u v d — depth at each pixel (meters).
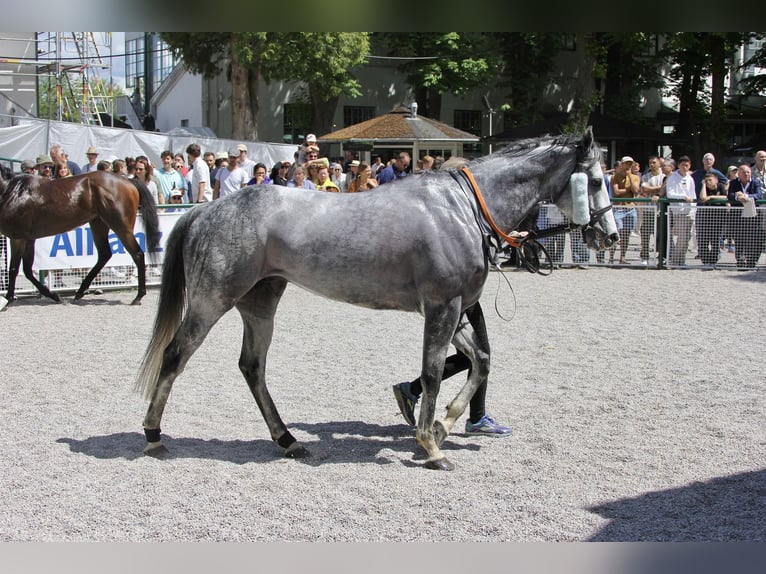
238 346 7.91
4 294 10.81
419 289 4.64
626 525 3.82
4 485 4.31
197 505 4.06
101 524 3.83
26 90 22.11
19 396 6.13
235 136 23.58
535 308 10.07
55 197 10.12
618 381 6.52
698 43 26.62
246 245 4.58
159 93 31.91
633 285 11.98
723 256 13.95
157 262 11.49
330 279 4.65
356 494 4.21
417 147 21.36
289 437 4.87
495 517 3.91
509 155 4.93
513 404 5.90
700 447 4.93
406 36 28.25
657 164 14.79
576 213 4.88
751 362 7.17
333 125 29.03
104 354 7.61
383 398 6.10
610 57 30.91
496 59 28.77
